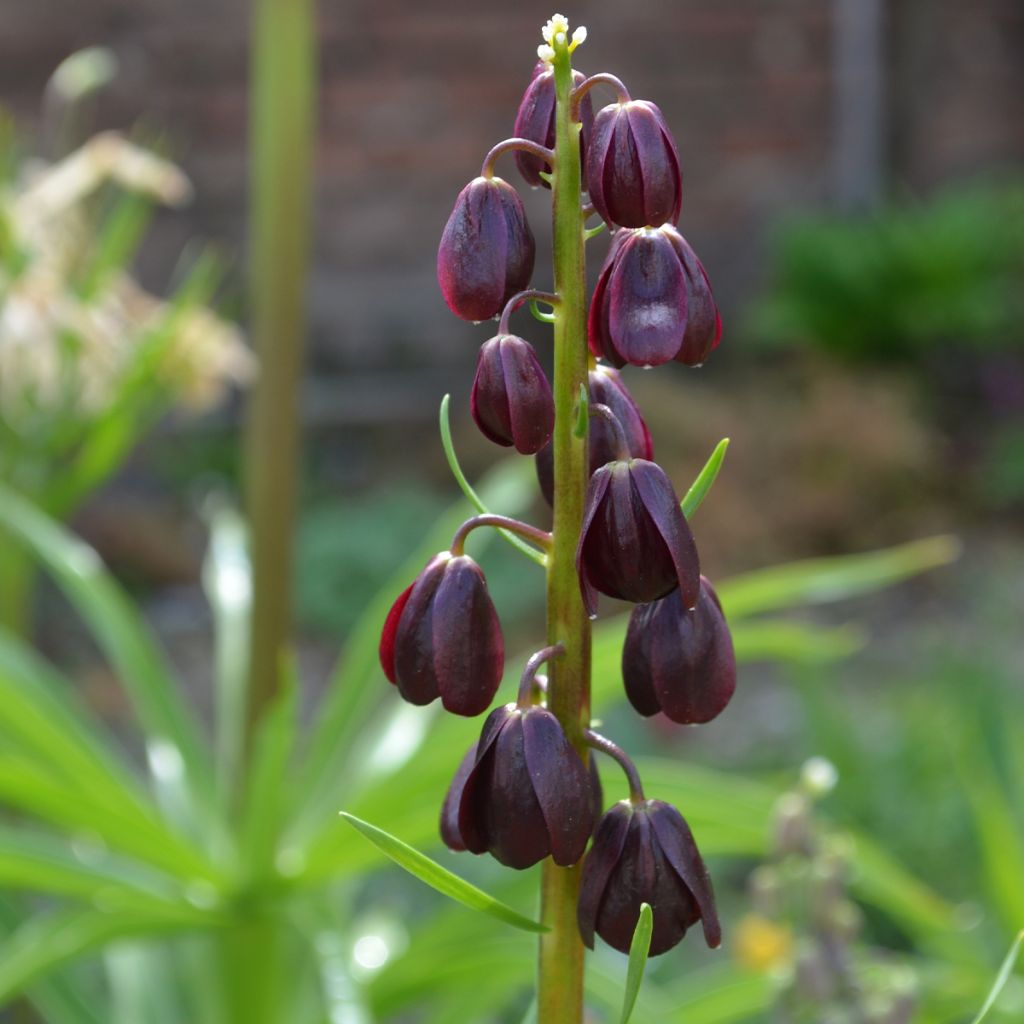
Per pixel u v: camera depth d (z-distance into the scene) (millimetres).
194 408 1134
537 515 2961
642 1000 842
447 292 510
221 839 941
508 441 510
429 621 513
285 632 975
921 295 3787
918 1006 763
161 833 851
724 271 4020
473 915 977
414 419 3770
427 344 3869
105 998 1224
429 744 843
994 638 2756
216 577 1079
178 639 2842
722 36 3904
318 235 3785
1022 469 3465
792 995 737
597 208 502
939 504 3457
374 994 965
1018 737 1313
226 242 3594
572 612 509
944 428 3781
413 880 1659
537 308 506
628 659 519
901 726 1941
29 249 996
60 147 1167
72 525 3129
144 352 1021
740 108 3953
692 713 515
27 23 3404
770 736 2188
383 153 3773
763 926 808
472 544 1148
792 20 3928
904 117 4105
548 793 500
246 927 922
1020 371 3799
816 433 3354
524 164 514
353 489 3545
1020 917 1013
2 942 963
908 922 1152
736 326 4000
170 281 3574
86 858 858
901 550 3256
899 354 3930
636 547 501
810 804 752
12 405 1015
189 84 3539
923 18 4070
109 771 835
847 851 761
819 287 3824
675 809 510
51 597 2805
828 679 2352
